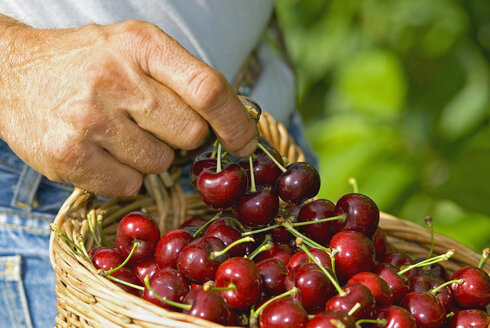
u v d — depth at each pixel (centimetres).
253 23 88
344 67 130
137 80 72
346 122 122
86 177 74
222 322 71
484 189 110
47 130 73
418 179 115
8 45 75
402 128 122
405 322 71
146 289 73
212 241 75
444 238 84
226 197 75
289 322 70
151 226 77
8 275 82
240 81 87
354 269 75
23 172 82
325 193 116
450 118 119
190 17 83
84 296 72
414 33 121
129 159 74
